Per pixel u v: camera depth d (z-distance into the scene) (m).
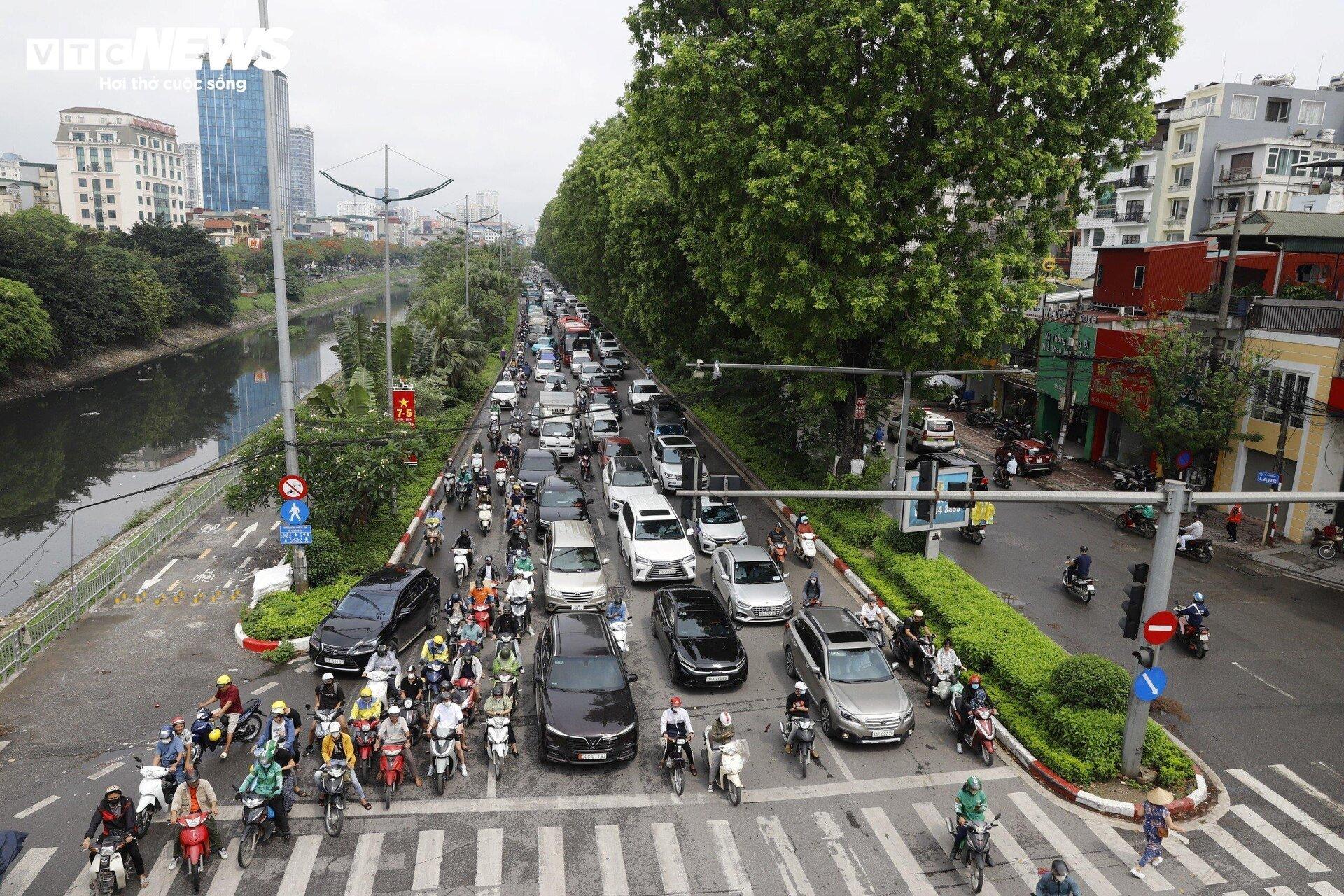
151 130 136.12
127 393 61.22
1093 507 32.62
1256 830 13.19
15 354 55.94
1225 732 16.05
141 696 16.20
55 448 45.97
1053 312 45.19
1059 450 38.50
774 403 33.88
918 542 24.19
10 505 36.00
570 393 42.94
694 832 12.74
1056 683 15.94
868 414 31.41
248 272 117.25
